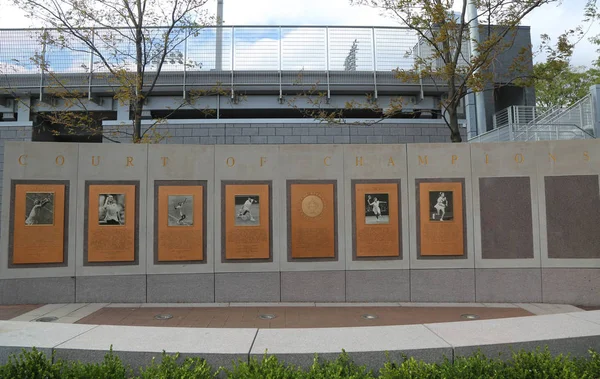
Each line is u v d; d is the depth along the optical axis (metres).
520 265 8.58
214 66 14.08
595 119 15.77
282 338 4.74
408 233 8.68
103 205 8.38
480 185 8.73
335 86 14.07
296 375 3.81
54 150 8.33
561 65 10.87
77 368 3.95
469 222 8.68
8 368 3.91
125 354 4.27
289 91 14.27
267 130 13.89
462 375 3.80
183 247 8.44
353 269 8.58
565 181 8.62
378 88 14.17
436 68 11.59
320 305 8.27
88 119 11.76
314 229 8.61
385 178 8.76
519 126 15.88
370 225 8.66
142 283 8.34
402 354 4.27
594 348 4.59
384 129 14.03
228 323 6.95
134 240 8.39
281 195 8.64
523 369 3.92
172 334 4.91
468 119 17.03
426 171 8.77
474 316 7.48
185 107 14.24
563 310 7.93
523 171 8.70
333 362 4.09
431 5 10.85
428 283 8.59
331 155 8.77
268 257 8.54
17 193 8.15
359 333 4.92
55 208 8.24
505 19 11.09
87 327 5.24
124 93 11.01
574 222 8.55
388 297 8.55
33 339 4.66
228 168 8.64
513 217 8.66
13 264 8.08
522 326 5.10
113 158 8.47
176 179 8.55
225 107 14.20
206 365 4.09
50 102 14.02
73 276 8.24
